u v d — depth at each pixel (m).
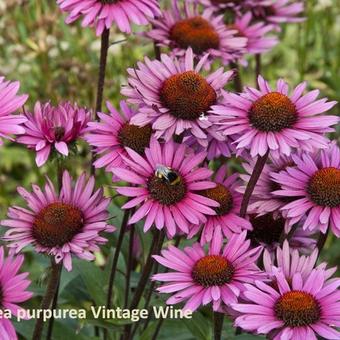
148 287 1.13
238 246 0.95
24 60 1.57
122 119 1.02
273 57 1.84
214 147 1.01
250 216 1.04
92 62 1.57
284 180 0.98
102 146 1.00
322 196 0.96
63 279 1.13
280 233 1.04
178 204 0.95
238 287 0.91
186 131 1.00
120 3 1.08
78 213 0.96
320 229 0.95
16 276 0.90
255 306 0.89
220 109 0.96
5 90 0.95
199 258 0.95
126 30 1.06
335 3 1.83
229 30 1.26
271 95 0.95
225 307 0.93
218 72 1.02
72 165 1.45
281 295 0.91
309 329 0.88
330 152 1.00
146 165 0.97
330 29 1.82
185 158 0.97
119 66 1.56
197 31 1.22
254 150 0.93
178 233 1.01
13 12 1.55
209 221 0.99
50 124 1.00
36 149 0.98
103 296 1.14
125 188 0.96
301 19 1.43
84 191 0.98
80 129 1.01
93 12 1.07
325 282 0.93
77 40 1.59
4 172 1.72
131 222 0.94
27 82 1.57
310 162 0.99
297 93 0.98
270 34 1.81
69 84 1.48
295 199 0.99
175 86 0.98
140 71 1.00
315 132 0.95
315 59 1.74
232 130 0.95
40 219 0.95
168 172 0.94
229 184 1.03
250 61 1.74
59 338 1.10
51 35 1.51
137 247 1.22
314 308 0.90
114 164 1.00
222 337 1.07
